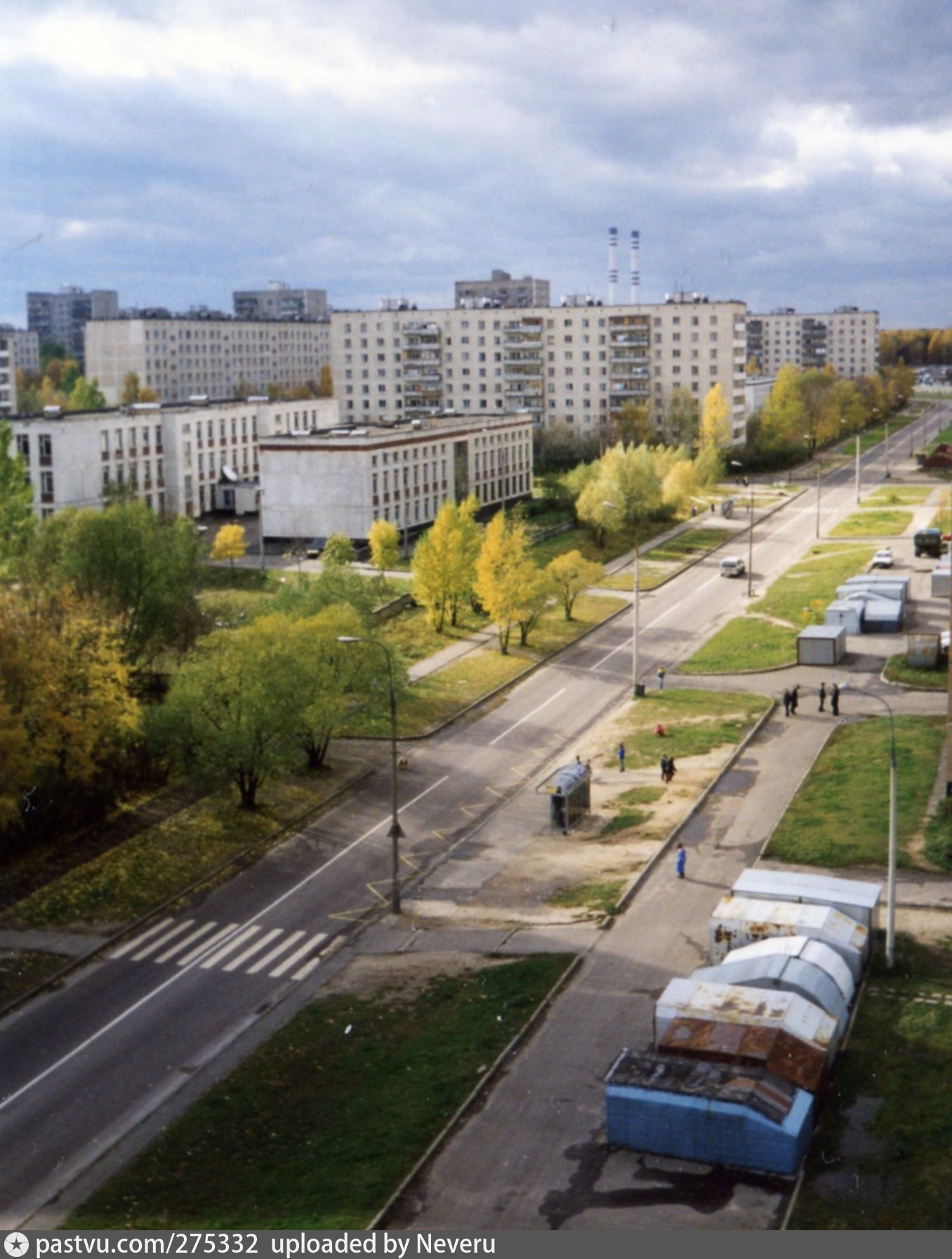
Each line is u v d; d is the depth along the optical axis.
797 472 199.38
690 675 90.25
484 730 79.50
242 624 88.38
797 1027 37.38
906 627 99.50
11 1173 36.56
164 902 55.34
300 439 137.50
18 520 105.88
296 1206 33.25
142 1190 35.06
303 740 70.12
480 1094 38.09
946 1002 41.81
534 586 96.19
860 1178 32.75
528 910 53.00
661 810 63.72
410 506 144.25
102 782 63.59
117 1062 42.72
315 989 47.44
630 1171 33.69
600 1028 41.81
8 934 52.22
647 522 152.62
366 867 59.19
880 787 63.19
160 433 152.25
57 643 62.00
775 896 47.16
